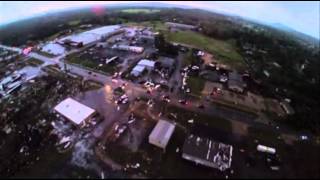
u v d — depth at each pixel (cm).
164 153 3278
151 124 3888
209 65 6350
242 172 3009
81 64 6444
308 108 4628
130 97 4703
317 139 3734
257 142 3584
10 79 5694
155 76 5666
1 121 4247
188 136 3506
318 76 6588
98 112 4188
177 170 3005
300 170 3088
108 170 2995
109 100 4597
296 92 5394
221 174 2961
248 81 5569
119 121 3953
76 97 4712
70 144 3456
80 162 3120
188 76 5712
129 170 3002
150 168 3031
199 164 3097
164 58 6750
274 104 4691
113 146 3394
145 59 6644
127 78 5544
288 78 6069
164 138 3391
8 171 3222
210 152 3200
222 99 4741
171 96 4778
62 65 6438
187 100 4650
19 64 6712
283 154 3375
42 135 3694
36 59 7044
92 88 5081
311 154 3400
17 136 3850
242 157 3266
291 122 4062
